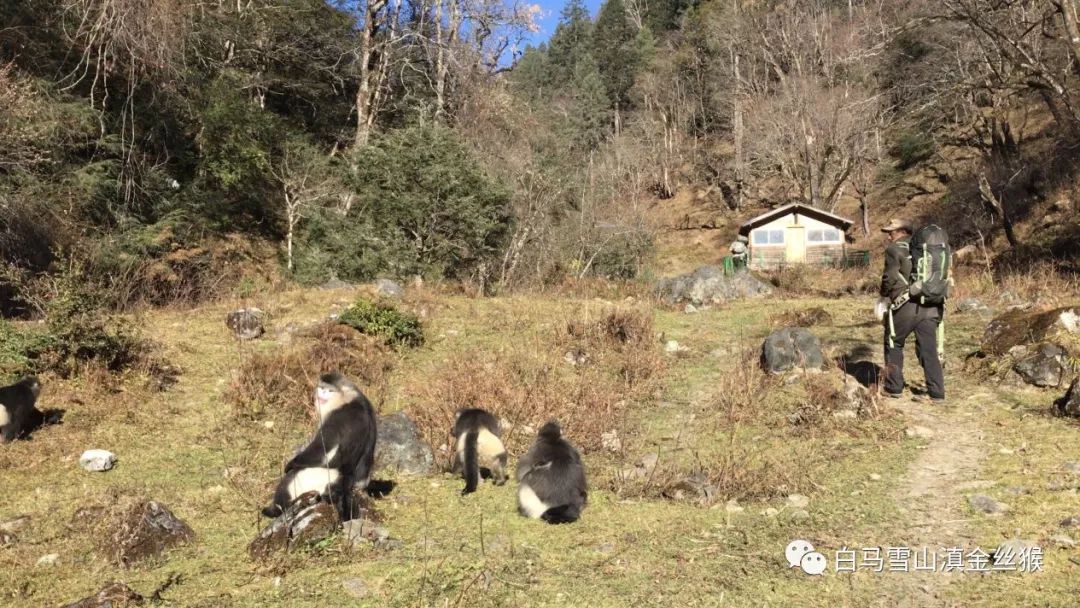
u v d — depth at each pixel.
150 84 23.78
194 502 6.11
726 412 8.42
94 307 9.37
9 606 4.42
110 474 6.79
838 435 7.44
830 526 5.28
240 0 31.06
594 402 8.52
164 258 20.14
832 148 43.69
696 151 65.12
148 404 8.54
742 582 4.45
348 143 35.19
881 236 46.44
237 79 29.12
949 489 5.88
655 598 4.26
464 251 19.80
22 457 7.00
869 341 11.53
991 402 8.15
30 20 20.89
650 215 48.59
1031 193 31.30
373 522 5.42
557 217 30.89
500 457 6.47
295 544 4.95
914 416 7.92
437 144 19.75
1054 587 4.16
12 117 16.47
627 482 6.37
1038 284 15.30
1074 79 20.48
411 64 32.03
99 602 4.26
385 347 11.01
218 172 25.58
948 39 28.64
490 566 4.71
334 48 35.72
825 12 48.25
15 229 16.45
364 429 5.41
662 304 17.27
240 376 9.03
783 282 23.86
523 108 34.03
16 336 8.89
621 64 79.44
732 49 57.59
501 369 9.50
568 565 4.75
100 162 20.48
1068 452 6.38
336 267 20.14
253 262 24.53
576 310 13.88
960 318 12.55
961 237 34.91
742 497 5.96
